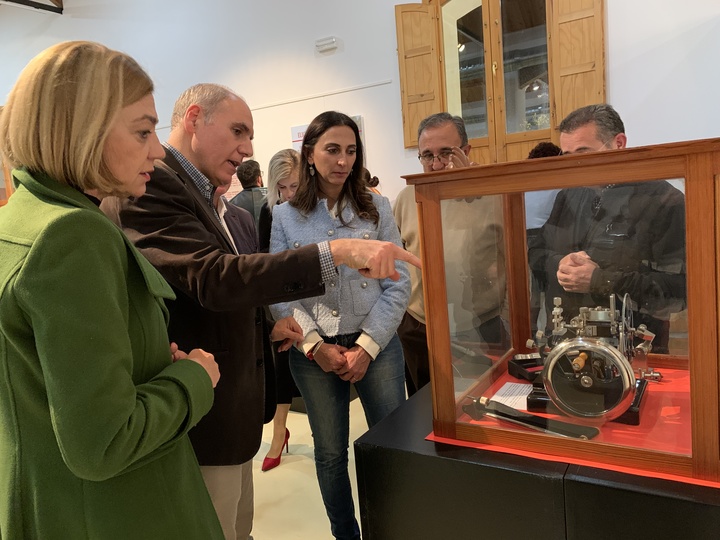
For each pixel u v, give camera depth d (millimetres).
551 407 1085
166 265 1131
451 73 3898
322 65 4391
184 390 851
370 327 1708
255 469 2736
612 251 1047
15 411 756
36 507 764
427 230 1099
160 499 847
